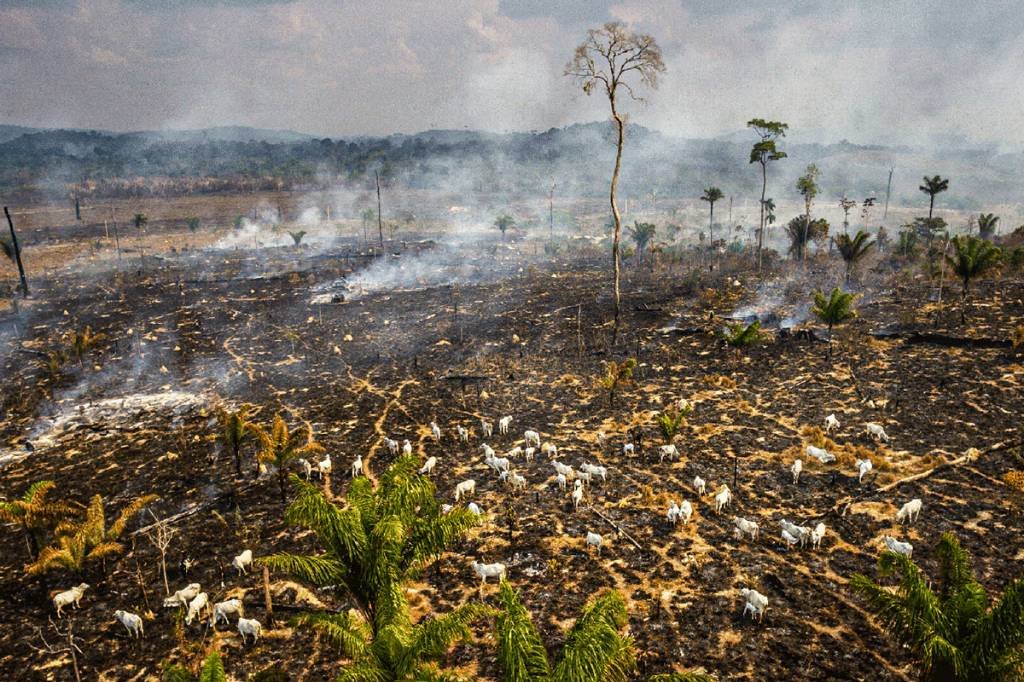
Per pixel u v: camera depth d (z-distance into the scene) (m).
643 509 25.45
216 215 173.88
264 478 30.62
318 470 30.55
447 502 26.77
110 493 29.86
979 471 25.66
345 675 11.96
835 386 35.84
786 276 66.94
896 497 24.50
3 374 49.78
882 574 14.62
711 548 22.42
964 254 45.75
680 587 20.42
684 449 30.36
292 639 19.33
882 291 56.69
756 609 18.58
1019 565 19.66
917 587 13.48
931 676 13.16
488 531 24.61
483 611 13.25
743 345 41.88
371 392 42.09
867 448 28.47
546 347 49.09
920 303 50.22
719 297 58.94
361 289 78.12
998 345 38.81
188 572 23.02
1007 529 21.61
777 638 17.88
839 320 41.38
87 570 23.64
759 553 21.89
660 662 17.20
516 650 12.10
